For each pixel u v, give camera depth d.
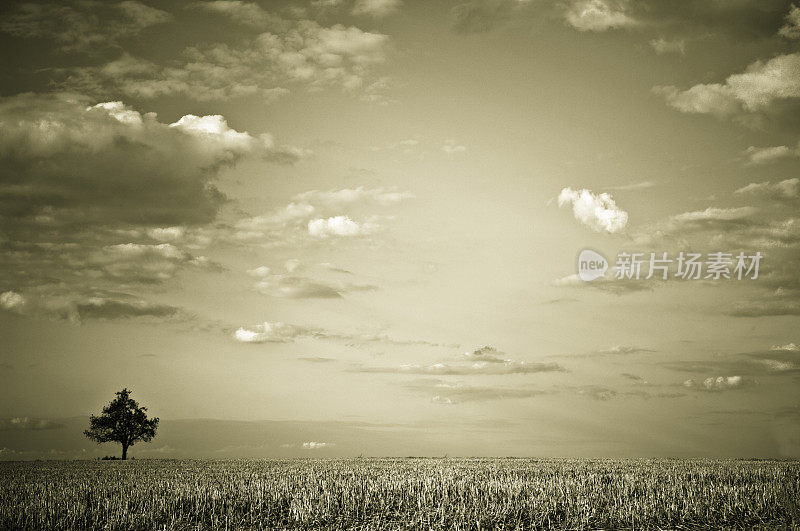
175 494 38.16
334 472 56.50
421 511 33.66
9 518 31.86
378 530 30.73
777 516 32.75
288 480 46.25
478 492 38.53
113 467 75.75
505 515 31.84
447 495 36.84
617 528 30.78
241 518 33.16
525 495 36.91
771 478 45.34
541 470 58.25
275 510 34.94
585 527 30.91
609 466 66.12
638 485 41.47
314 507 34.78
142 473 61.09
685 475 48.53
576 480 44.34
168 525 31.33
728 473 50.19
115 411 105.12
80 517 32.38
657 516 32.34
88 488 43.47
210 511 34.50
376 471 58.12
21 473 62.81
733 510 33.06
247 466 74.31
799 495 35.88
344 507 35.12
